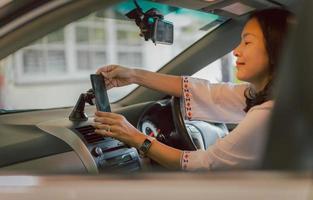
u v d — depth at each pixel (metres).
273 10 1.60
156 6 2.21
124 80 2.27
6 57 1.20
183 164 1.63
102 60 5.64
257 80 1.63
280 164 0.89
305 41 0.90
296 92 0.89
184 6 2.24
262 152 0.95
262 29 1.58
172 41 2.46
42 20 1.16
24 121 2.00
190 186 0.94
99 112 1.84
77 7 1.15
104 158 1.88
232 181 0.92
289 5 1.46
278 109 0.92
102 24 2.87
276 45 1.54
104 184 1.00
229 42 2.56
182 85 2.23
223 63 2.55
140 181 0.98
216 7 2.29
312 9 0.91
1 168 1.60
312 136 0.87
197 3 2.21
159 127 2.30
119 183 0.99
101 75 2.10
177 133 2.25
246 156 1.46
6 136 1.77
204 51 2.60
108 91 2.34
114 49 5.30
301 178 0.87
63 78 5.91
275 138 0.91
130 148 1.97
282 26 1.54
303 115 0.88
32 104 2.73
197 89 2.21
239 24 2.53
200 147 2.29
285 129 0.90
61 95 3.19
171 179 0.97
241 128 1.50
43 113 2.20
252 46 1.60
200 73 2.64
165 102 2.41
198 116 2.22
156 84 2.27
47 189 1.04
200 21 2.52
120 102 2.61
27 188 1.05
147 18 2.23
